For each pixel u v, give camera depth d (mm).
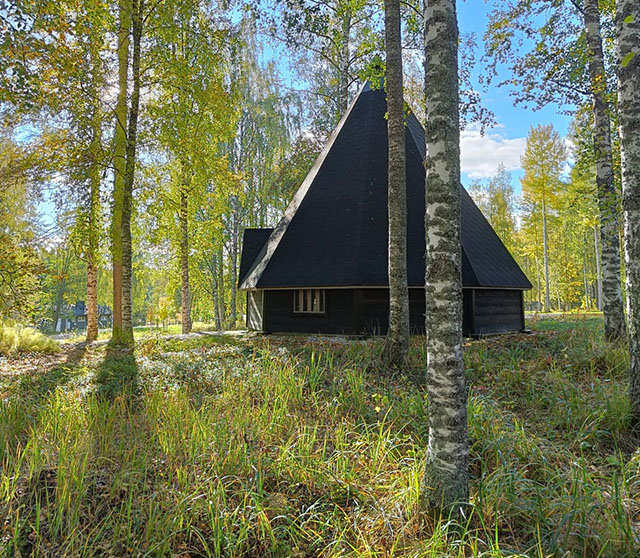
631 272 4676
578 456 4133
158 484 3438
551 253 34344
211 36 12750
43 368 8305
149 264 21734
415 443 4324
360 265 11812
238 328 25891
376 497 3441
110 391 6074
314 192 14172
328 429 4598
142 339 12883
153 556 2805
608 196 8648
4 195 11320
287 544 2963
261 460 3857
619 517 2822
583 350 7703
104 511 3195
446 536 2848
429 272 3293
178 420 4414
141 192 12734
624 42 4910
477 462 3959
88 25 9875
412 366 7512
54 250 10289
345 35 16234
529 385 6039
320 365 7453
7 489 3141
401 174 7949
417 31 10609
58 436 4160
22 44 6297
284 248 13438
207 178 14008
